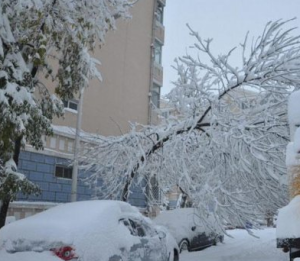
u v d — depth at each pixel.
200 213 11.85
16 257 5.96
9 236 6.54
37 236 6.29
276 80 12.70
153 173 13.76
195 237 13.74
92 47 10.40
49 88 16.22
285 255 12.82
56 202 17.52
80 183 18.53
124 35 23.66
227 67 12.95
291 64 12.39
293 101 6.03
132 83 23.80
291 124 5.92
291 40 12.52
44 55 9.42
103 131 21.17
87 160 14.80
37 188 9.48
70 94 10.60
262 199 12.59
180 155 12.67
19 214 15.77
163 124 14.18
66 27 9.95
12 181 8.67
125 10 11.38
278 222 5.00
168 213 14.15
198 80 13.32
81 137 15.84
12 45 8.61
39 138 9.44
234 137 11.63
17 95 7.94
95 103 20.88
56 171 17.73
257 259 12.02
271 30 12.52
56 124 18.25
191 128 12.71
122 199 13.67
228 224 12.43
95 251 6.25
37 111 8.57
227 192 11.38
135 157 13.44
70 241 6.08
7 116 7.68
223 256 12.43
